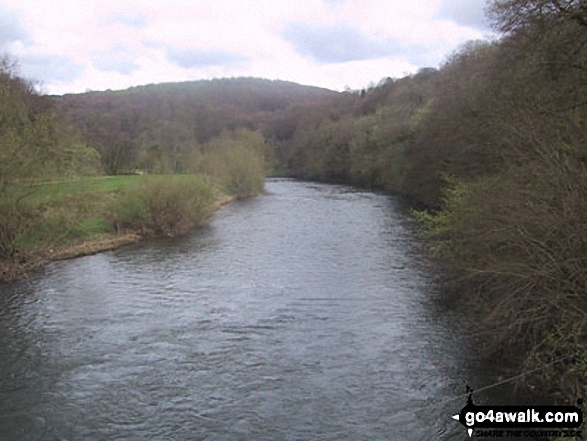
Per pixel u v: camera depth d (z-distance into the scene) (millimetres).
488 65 27500
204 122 108812
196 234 33625
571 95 15711
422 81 85625
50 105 42688
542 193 10352
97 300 18750
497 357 12914
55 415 10703
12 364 13211
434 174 37406
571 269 9242
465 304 15844
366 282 20625
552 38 17359
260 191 63969
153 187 33312
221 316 16797
